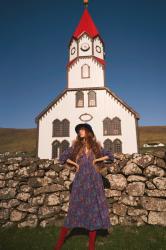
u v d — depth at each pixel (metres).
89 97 37.50
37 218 5.22
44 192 5.46
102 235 4.43
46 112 37.59
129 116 35.78
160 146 52.62
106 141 35.34
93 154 4.05
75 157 4.13
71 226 3.74
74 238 4.33
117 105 36.44
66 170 5.57
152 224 4.71
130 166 5.17
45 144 36.31
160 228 4.52
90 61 40.69
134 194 5.00
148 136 85.94
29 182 5.57
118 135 35.28
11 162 5.83
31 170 5.64
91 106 36.97
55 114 37.31
